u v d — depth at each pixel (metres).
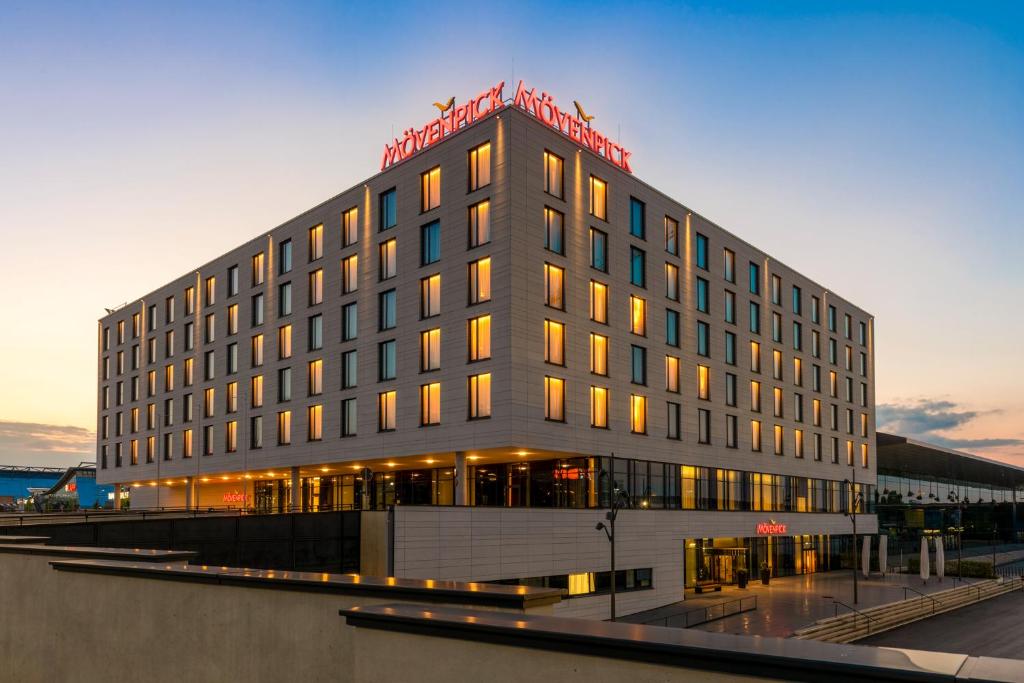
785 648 3.37
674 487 55.84
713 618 44.19
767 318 69.88
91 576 8.44
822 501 75.81
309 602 6.07
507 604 4.90
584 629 3.96
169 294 76.25
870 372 88.38
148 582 7.67
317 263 58.84
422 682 4.57
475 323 46.97
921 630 46.38
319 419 57.16
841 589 58.66
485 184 47.50
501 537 41.16
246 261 66.25
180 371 73.00
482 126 48.00
